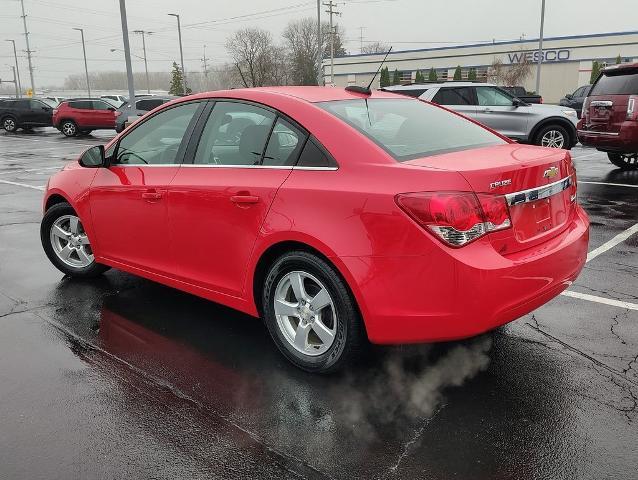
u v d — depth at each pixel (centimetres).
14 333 394
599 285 468
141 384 324
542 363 340
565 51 5312
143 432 279
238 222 339
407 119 359
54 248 508
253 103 357
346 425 282
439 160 300
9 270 538
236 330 395
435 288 274
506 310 283
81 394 314
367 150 303
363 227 286
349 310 302
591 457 255
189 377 332
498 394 307
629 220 689
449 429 278
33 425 285
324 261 305
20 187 1082
